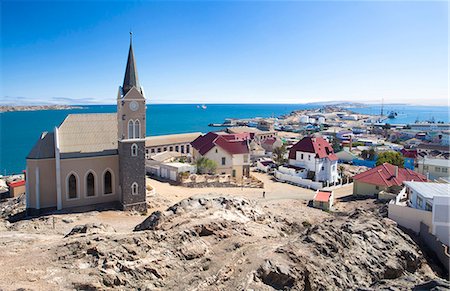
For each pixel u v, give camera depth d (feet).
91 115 182.91
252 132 474.90
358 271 87.81
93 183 174.81
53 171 166.50
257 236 103.65
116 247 78.64
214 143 258.98
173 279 73.77
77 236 92.43
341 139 529.86
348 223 109.29
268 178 274.57
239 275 75.10
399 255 98.89
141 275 72.43
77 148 170.91
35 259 74.95
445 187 144.56
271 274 75.77
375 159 367.45
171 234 89.30
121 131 170.40
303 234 102.94
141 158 173.99
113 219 158.10
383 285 75.97
